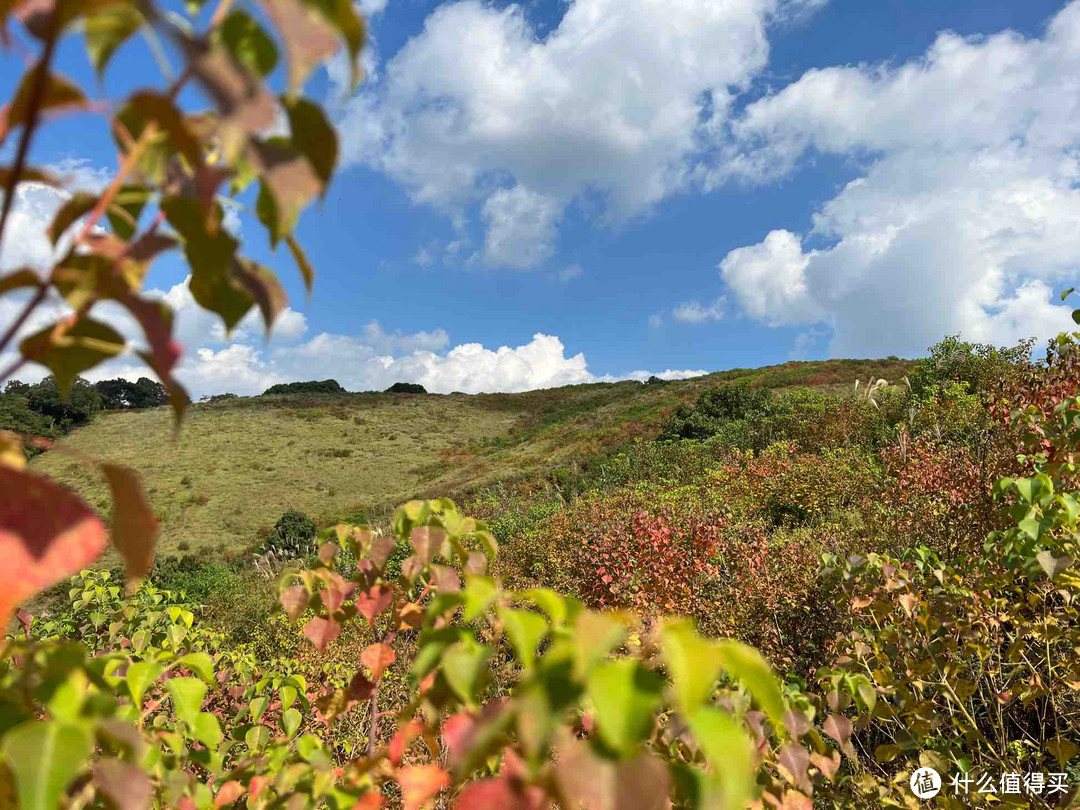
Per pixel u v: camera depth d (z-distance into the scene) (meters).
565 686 0.41
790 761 1.14
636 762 0.38
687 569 5.45
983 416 8.23
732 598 4.95
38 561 0.36
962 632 2.13
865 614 2.57
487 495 20.12
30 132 0.36
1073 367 4.38
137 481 0.41
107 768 0.52
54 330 0.44
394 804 1.44
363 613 1.28
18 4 0.35
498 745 0.59
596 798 0.37
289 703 1.55
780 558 5.25
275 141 0.43
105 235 0.51
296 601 1.30
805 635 4.11
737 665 0.42
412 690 0.93
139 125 0.47
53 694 0.53
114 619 2.69
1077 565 1.95
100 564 7.40
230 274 0.52
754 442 15.22
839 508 7.73
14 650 0.66
